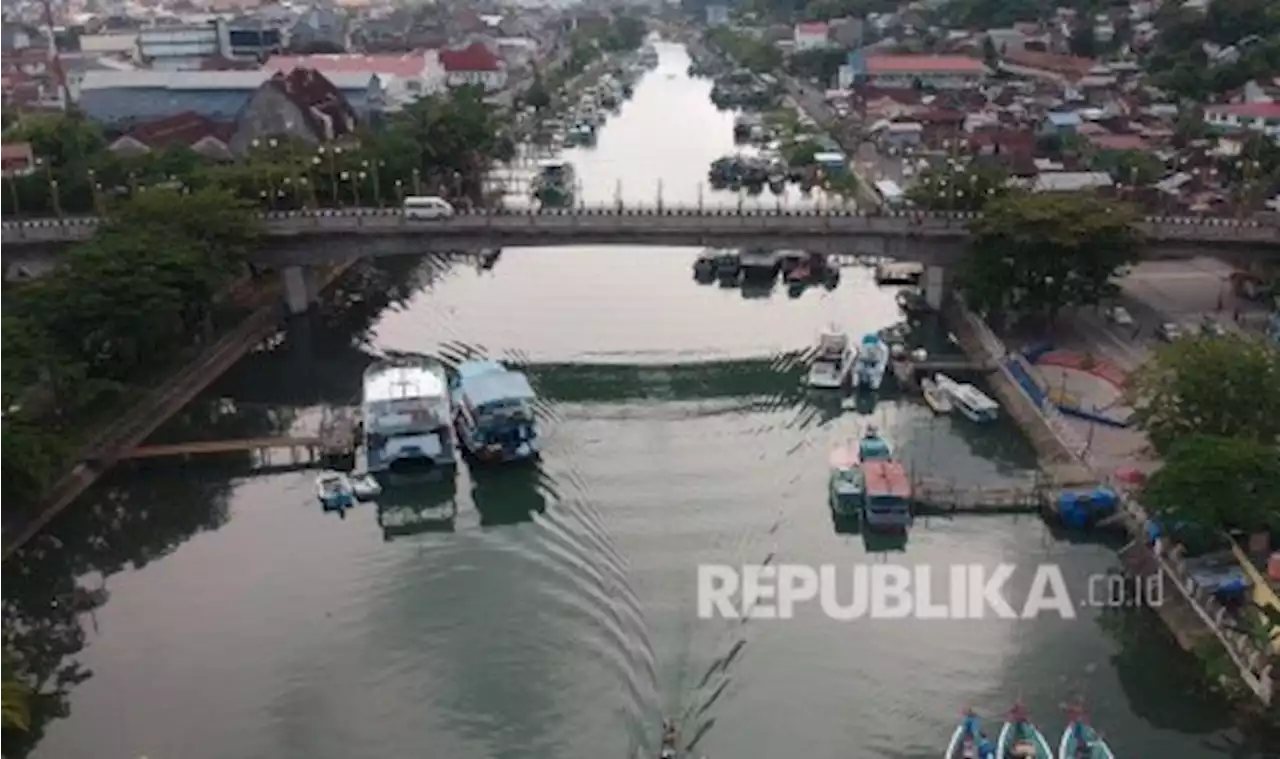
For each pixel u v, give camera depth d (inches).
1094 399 4601.4
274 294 6225.4
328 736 2901.1
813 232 5743.1
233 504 4188.0
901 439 4527.6
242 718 2992.1
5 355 4106.8
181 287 5002.5
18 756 2891.2
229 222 5521.7
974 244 5487.2
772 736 2849.4
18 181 6811.0
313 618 3425.2
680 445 4532.5
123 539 3966.5
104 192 6840.6
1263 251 5620.1
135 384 4933.6
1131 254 5265.8
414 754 2815.0
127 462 4399.6
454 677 3093.0
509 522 3941.9
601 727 2881.4
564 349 5689.0
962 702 2989.7
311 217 5880.9
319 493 4156.0
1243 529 3356.3
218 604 3540.8
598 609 3380.9
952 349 5457.7
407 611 3422.7
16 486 3737.7
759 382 5206.7
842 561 3636.8
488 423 4266.7
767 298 6456.7
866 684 3046.3
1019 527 3838.6
